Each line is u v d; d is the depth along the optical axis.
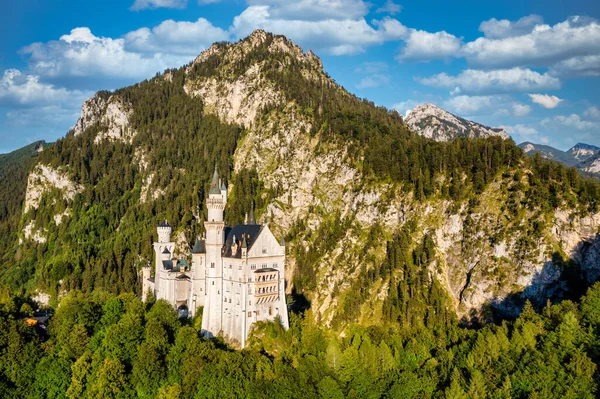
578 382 113.69
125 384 136.12
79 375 140.50
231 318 174.88
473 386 116.50
